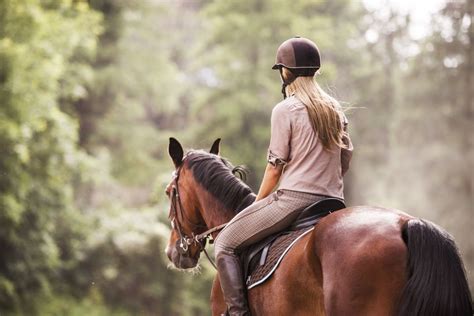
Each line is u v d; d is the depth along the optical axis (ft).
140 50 93.91
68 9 63.41
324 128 14.15
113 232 64.64
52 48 52.95
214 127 93.66
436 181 89.71
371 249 11.76
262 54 96.17
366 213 12.62
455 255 11.48
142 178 92.68
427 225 11.66
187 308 66.49
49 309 56.03
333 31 110.32
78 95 69.72
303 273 12.88
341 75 112.68
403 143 95.40
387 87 111.45
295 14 96.53
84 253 63.31
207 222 16.60
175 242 17.79
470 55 91.40
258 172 89.61
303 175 14.21
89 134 87.10
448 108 92.22
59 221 62.49
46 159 57.31
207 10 97.86
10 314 52.70
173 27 135.03
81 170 62.39
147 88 93.76
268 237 14.64
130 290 63.41
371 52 118.93
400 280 11.51
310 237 13.01
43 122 52.85
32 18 50.98
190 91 113.50
